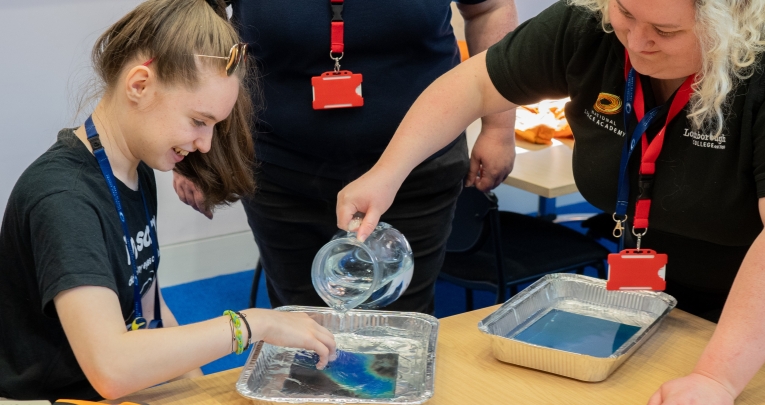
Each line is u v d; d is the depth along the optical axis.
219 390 1.16
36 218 1.12
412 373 1.20
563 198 4.23
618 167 1.28
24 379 1.25
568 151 2.63
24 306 1.24
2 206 2.82
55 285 1.08
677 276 1.40
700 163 1.17
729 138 1.12
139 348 1.07
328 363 1.21
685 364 1.22
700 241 1.32
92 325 1.06
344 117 1.55
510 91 1.37
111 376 1.05
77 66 2.77
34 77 2.72
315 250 1.73
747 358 1.02
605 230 2.71
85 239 1.11
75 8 2.71
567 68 1.29
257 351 1.20
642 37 1.04
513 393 1.15
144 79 1.15
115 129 1.22
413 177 1.62
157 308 1.44
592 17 1.23
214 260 3.35
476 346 1.29
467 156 1.75
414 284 1.75
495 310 1.38
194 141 1.21
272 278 1.82
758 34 0.98
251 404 1.12
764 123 1.07
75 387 1.29
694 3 0.97
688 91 1.15
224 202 1.49
